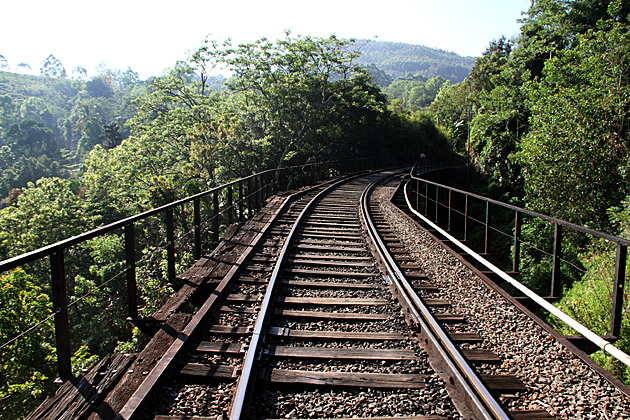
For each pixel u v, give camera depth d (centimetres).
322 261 805
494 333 522
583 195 1614
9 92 18550
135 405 333
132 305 519
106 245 3098
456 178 4916
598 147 1628
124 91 19800
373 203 1742
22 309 1650
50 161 10656
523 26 4194
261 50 3834
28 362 1559
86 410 339
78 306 2562
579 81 2098
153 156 3494
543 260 1738
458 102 8056
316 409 350
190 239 2339
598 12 3100
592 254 1426
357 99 4903
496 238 2564
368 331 507
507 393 392
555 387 404
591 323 821
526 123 3316
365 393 375
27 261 316
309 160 4016
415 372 412
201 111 3503
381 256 816
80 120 14500
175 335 467
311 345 470
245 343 457
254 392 371
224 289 615
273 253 853
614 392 396
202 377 392
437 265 813
